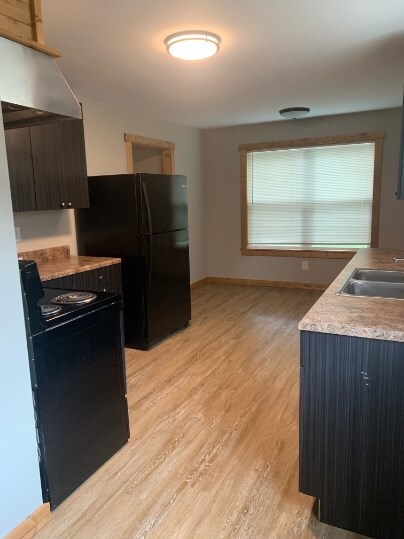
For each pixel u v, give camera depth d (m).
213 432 2.38
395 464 1.49
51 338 1.76
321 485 1.64
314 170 5.68
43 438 1.74
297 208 5.88
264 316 4.67
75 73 3.21
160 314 3.88
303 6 2.16
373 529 1.58
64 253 3.79
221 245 6.43
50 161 3.25
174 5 2.11
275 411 2.60
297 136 5.62
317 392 1.57
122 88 3.67
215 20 2.31
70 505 1.84
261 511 1.77
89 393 1.99
